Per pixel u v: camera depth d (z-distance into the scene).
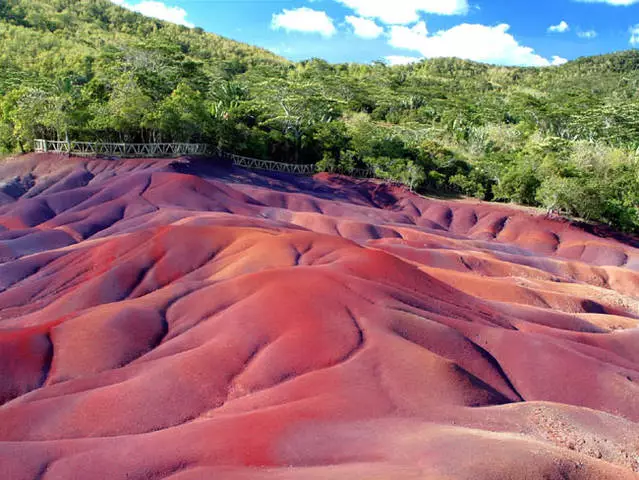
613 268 47.94
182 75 86.38
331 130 79.00
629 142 91.94
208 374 19.56
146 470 13.92
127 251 32.25
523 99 105.00
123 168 57.66
